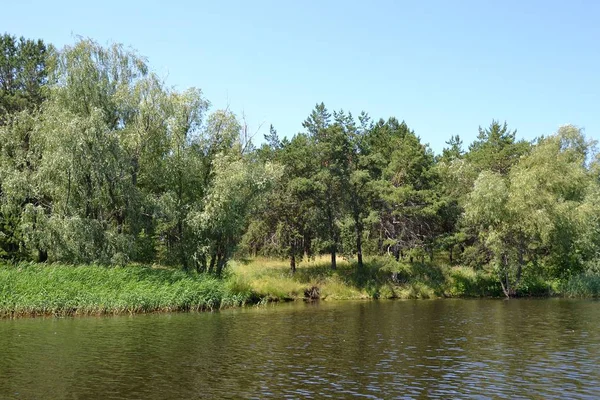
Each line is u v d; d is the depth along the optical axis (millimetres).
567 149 59812
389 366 20234
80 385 17281
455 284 53500
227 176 40969
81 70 40469
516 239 51594
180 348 23375
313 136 55781
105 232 38281
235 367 19891
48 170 37969
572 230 51062
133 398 15977
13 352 22125
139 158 42656
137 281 37188
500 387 17312
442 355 22250
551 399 16047
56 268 35719
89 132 37812
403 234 53594
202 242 42562
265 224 52219
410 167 54844
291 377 18484
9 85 53000
